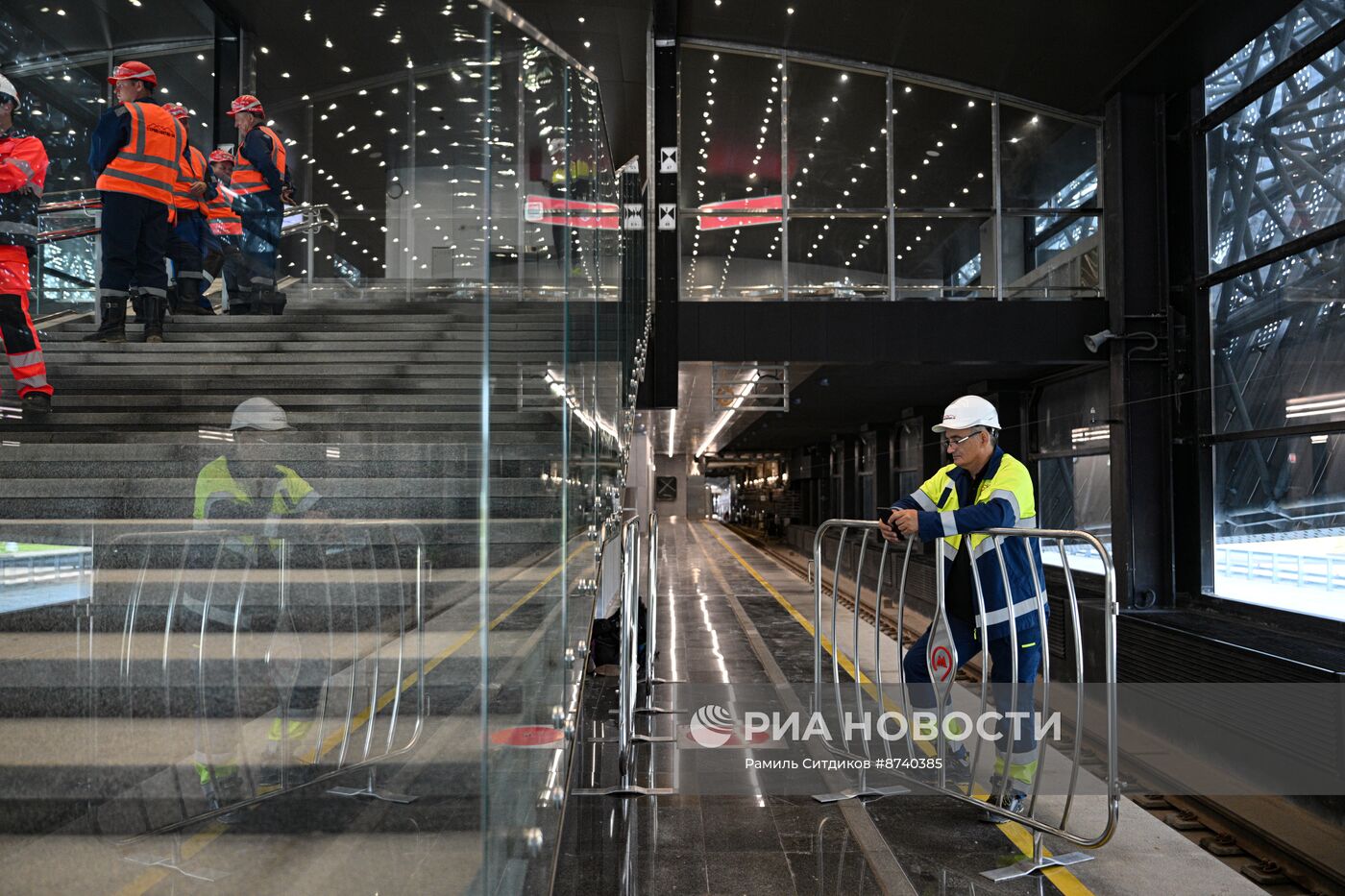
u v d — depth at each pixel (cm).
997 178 1277
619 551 600
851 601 1320
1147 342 1173
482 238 119
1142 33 1016
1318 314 900
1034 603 368
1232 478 1061
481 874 112
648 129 1282
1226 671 810
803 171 1302
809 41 1273
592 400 304
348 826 98
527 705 145
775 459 4719
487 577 115
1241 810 686
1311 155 910
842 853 334
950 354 1242
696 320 1248
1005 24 1086
